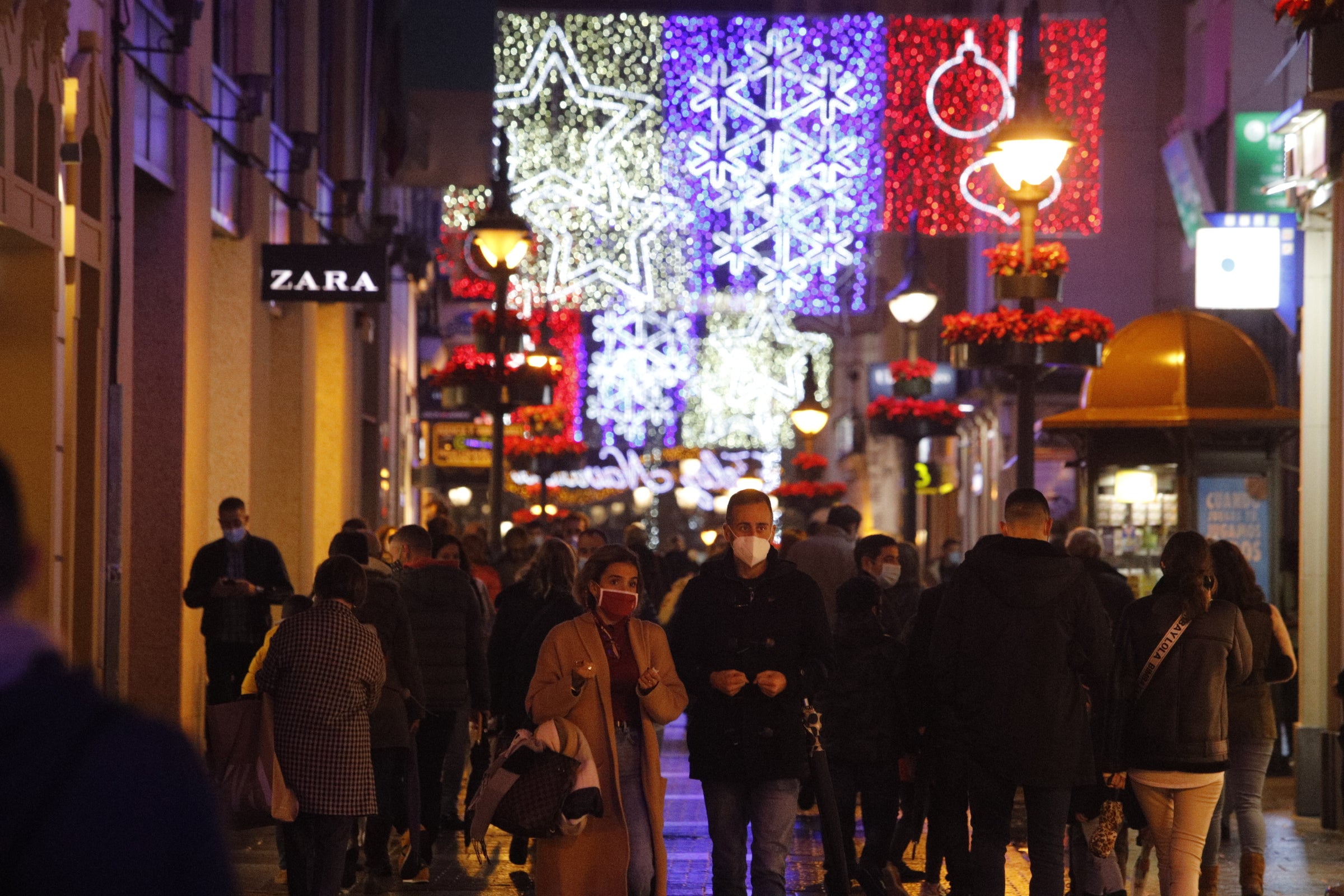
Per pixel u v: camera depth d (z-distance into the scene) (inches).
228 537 1873.8
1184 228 3732.8
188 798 285.6
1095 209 4434.1
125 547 1695.4
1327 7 1350.9
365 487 3683.6
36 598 1440.7
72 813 277.0
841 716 1251.2
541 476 4276.6
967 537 5408.5
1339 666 1724.9
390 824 1304.1
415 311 4626.0
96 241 1611.7
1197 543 1059.3
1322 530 1829.5
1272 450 2268.7
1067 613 996.6
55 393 1491.1
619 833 960.3
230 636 1850.4
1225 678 1063.6
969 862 1023.0
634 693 984.9
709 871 1408.7
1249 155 2827.3
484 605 1721.2
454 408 2662.4
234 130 2277.3
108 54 1667.1
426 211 5477.4
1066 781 989.8
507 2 3996.1
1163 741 1043.3
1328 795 1684.3
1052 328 1887.3
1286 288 2389.3
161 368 1959.9
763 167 4197.8
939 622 1010.1
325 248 2319.1
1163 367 2281.0
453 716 1455.5
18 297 1480.1
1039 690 988.6
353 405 3270.2
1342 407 1754.4
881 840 1262.3
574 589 1007.0
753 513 1008.9
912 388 3134.8
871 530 7204.7
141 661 1951.3
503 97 3993.6
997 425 4749.0
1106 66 4426.7
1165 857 1066.1
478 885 1343.5
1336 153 1697.8
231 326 2293.3
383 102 3531.0
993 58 4387.3
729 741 983.6
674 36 4082.2
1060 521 1841.8
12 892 274.5
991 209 4367.6
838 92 4178.2
